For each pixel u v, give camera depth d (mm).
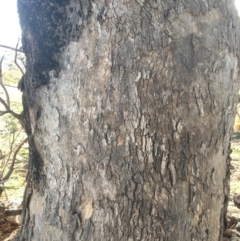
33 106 741
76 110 696
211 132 721
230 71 741
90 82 684
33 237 778
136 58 668
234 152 2641
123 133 681
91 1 673
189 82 687
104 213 698
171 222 702
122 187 688
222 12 723
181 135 692
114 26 668
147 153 682
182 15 677
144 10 667
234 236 1270
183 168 700
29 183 802
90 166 698
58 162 725
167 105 682
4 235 1475
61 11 693
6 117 2062
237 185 1986
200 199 724
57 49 701
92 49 679
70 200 716
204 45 693
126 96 674
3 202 1699
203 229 739
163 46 670
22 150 2227
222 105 732
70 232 718
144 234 694
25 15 725
